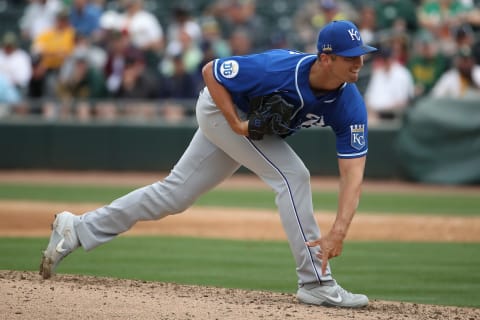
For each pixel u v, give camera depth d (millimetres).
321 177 48406
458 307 18125
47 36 52000
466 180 45312
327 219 33688
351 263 24672
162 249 27016
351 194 16766
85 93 51344
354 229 31922
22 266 22609
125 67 50500
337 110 16766
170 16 59250
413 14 50031
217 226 32625
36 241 27875
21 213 34594
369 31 48125
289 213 17438
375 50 16172
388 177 47750
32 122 52156
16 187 45031
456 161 45750
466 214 35875
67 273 21891
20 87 53281
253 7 58375
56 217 18953
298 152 48531
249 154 17453
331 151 48062
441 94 46812
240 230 31625
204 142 18078
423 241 29156
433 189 44750
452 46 48031
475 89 46250
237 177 51812
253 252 26578
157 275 22047
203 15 59062
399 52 47562
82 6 53938
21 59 53250
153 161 50688
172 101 50250
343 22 16156
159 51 53000
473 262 24844
